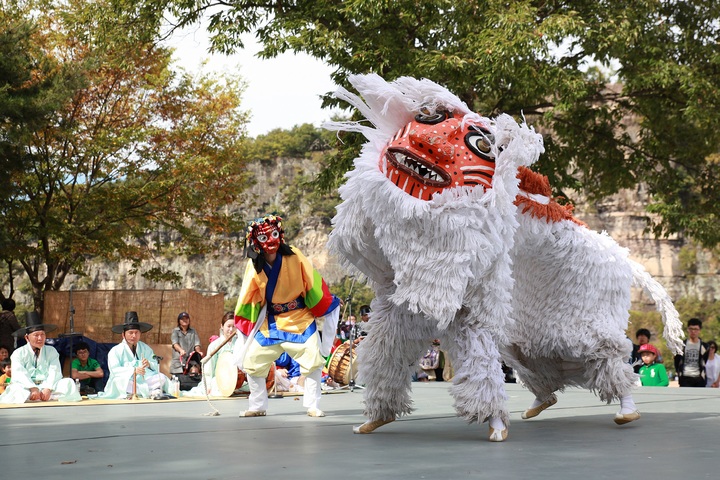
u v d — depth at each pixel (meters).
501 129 4.74
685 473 3.44
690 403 7.55
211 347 7.63
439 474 3.44
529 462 3.80
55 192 23.14
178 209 24.12
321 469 3.59
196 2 17.09
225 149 24.83
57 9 23.27
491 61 14.62
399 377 5.12
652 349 11.86
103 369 12.02
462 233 4.54
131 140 22.95
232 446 4.48
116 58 20.27
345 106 15.24
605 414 6.39
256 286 6.63
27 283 63.91
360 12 15.15
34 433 5.32
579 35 15.30
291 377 10.41
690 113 16.41
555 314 5.40
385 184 4.66
